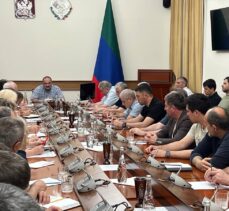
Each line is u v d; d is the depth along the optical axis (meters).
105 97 7.45
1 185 0.88
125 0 8.41
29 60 8.22
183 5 7.92
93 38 8.38
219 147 2.99
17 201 0.83
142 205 2.14
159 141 3.98
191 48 7.70
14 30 8.12
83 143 3.86
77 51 8.35
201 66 7.43
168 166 2.98
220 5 6.79
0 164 1.33
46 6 8.17
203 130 3.62
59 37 8.27
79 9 8.28
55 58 8.30
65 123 5.15
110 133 4.08
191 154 3.26
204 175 2.76
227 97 5.89
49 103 7.14
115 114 6.26
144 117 5.46
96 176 2.63
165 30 8.55
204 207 1.93
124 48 8.51
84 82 8.43
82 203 2.11
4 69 8.15
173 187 2.33
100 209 1.94
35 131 4.45
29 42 8.19
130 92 5.91
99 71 8.30
